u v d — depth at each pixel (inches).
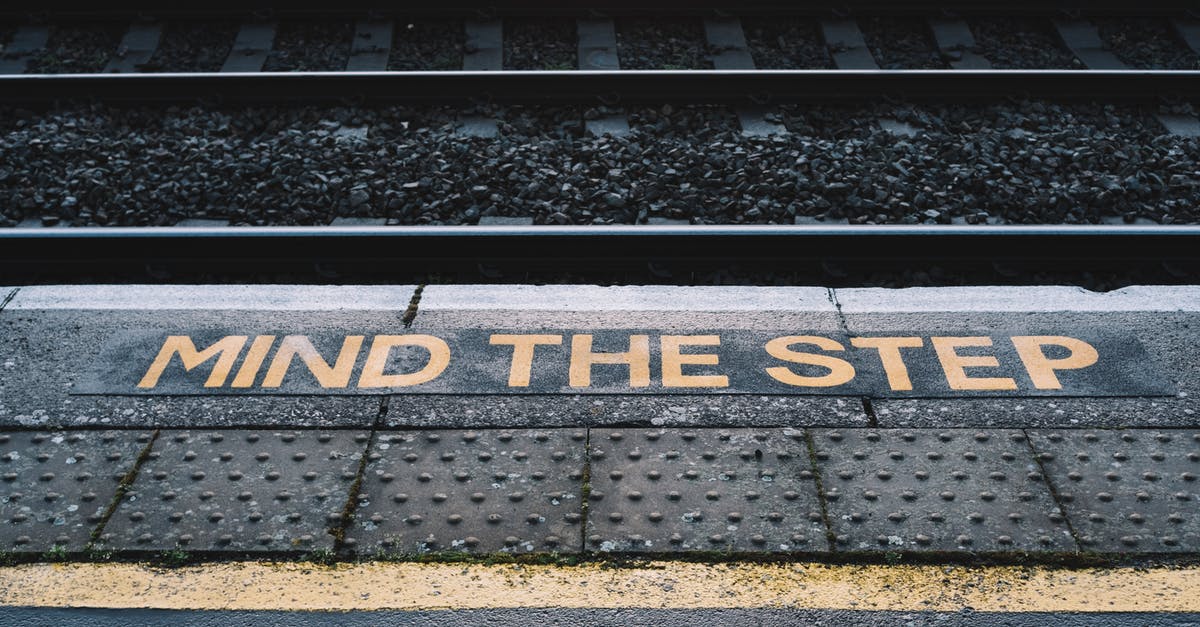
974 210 218.2
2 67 291.0
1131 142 249.3
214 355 162.1
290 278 197.5
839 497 135.9
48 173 232.7
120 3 305.7
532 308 174.1
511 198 220.7
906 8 309.9
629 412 150.0
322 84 264.4
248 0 305.6
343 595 123.5
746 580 125.0
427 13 306.2
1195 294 178.2
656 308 174.2
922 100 267.1
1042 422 148.4
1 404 151.6
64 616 120.9
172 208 219.9
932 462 141.5
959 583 124.6
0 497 135.9
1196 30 308.7
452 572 126.3
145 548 129.0
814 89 265.4
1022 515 133.1
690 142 245.9
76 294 178.9
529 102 263.6
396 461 141.7
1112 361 160.6
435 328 169.0
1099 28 311.1
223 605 122.2
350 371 158.6
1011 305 175.2
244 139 254.1
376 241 195.6
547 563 127.3
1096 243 196.1
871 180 224.8
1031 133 251.8
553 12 307.1
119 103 265.7
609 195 217.0
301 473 139.9
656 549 128.8
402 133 253.0
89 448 143.9
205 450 143.6
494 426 147.7
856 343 165.0
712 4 306.7
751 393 153.7
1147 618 120.2
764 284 196.2
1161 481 138.2
